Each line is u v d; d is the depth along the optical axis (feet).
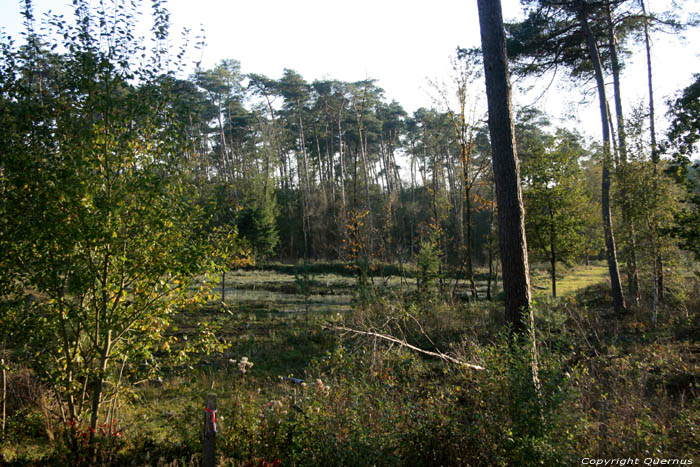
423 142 172.45
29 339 17.58
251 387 26.40
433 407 16.02
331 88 155.33
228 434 17.39
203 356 34.32
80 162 16.99
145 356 18.65
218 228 20.88
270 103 174.40
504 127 24.70
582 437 14.80
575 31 58.90
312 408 16.53
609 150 50.65
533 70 61.11
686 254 46.09
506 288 24.00
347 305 68.08
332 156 175.32
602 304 60.90
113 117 18.10
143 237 18.25
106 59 18.04
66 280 17.88
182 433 18.26
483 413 15.35
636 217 45.91
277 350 38.68
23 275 17.63
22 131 17.39
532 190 62.28
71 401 18.04
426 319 42.65
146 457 17.48
